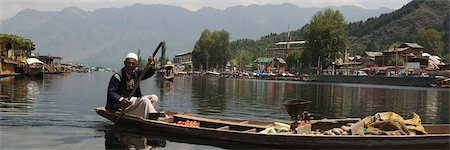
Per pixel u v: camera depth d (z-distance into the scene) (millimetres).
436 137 8094
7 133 9188
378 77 64688
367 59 96812
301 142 8156
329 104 21766
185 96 24438
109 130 9859
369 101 24984
